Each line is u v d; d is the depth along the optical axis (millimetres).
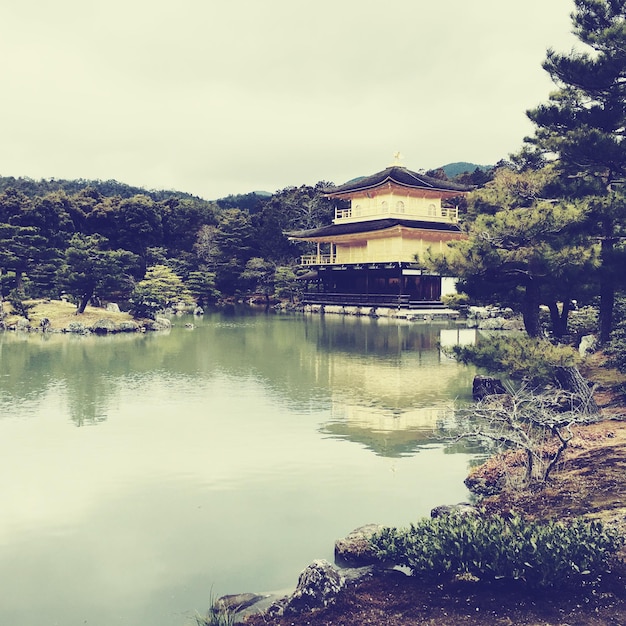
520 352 17938
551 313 23969
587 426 16281
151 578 9594
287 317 61219
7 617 8523
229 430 18094
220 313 67000
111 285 48812
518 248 18297
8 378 26312
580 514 10523
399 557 9250
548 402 15445
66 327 45469
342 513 12039
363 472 14430
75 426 18484
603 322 23531
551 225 17500
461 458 15484
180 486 13547
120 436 17469
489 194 20688
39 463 15055
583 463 13234
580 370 22516
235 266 83688
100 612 8633
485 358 18688
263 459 15430
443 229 65938
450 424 18734
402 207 69812
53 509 12266
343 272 74562
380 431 17984
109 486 13547
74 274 46906
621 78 20344
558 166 23375
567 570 8172
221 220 95812
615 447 14133
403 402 21828
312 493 13125
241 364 30625
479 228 18078
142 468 14727
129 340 40812
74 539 10961
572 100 22188
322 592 8367
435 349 36250
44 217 77812
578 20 20781
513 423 13391
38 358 32188
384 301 64938
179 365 30219
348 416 19812
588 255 17281
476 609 7797
